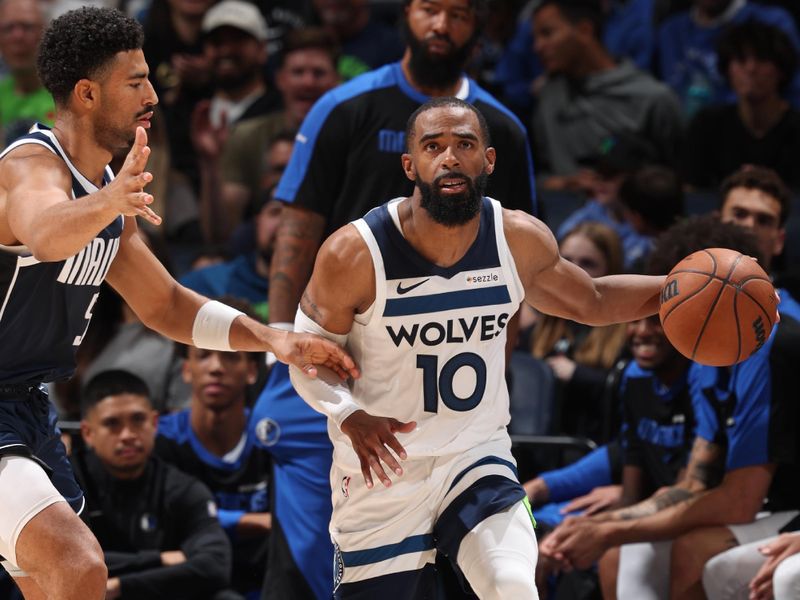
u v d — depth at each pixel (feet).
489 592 33.99
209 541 51.42
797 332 47.47
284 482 48.21
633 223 69.21
